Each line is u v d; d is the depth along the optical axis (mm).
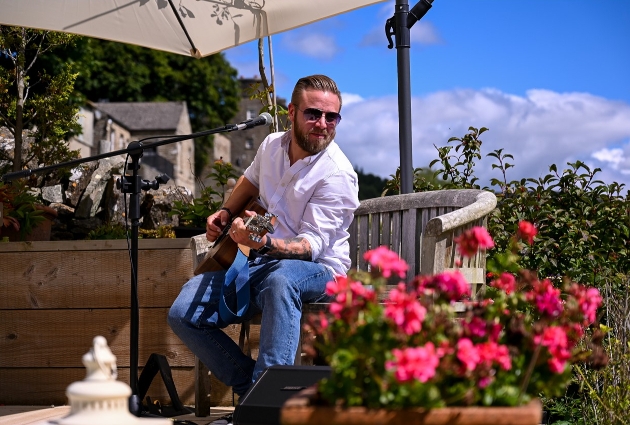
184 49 3867
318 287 2906
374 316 1455
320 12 3766
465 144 4410
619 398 2758
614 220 4266
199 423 3166
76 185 6488
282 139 3211
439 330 1497
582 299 1745
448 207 3195
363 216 3488
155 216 6180
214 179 4879
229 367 2961
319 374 2328
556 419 3324
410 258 3289
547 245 4039
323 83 3115
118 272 3684
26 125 7230
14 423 2836
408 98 3984
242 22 3773
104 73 31609
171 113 40219
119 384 1377
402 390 1367
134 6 3713
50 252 3730
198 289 3006
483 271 3062
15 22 3709
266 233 2926
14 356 3727
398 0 4020
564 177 4320
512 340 1620
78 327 3695
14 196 4621
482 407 1420
